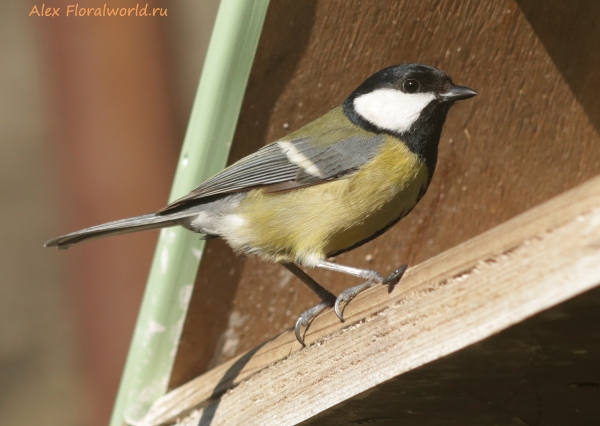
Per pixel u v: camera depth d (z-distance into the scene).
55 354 3.57
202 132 3.27
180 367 3.29
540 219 3.16
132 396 3.29
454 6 3.28
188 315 3.29
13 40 3.83
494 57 3.29
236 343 3.30
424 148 3.26
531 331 3.16
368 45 3.28
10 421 3.49
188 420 3.26
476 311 3.17
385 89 3.26
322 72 3.27
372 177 3.25
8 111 3.78
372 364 3.19
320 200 3.25
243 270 3.29
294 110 3.28
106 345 3.48
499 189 3.31
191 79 3.50
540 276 3.15
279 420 3.21
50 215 3.73
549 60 3.29
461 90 3.26
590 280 3.14
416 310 3.18
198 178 3.27
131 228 3.27
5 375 3.53
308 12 3.26
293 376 3.21
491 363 3.17
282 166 3.26
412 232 3.31
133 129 3.47
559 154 3.31
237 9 3.26
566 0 3.28
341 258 3.31
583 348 3.17
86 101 3.47
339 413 3.21
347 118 3.27
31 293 3.68
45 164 3.70
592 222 3.15
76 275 3.49
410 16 3.27
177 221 3.27
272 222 3.26
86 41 3.47
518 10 3.28
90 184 3.47
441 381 3.19
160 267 3.29
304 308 3.31
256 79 3.27
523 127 3.30
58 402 3.50
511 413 3.21
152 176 3.47
